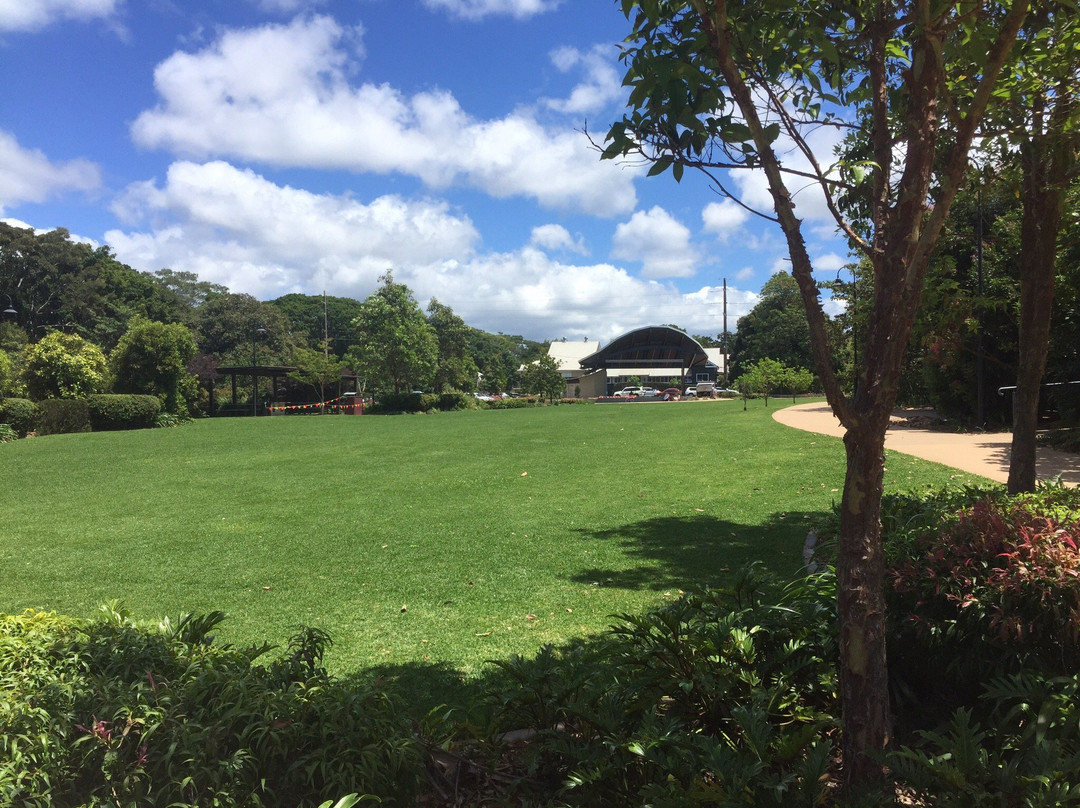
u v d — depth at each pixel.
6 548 7.63
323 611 5.39
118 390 29.36
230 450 17.47
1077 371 13.33
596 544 7.23
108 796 1.96
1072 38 3.24
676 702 2.78
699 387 66.31
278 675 2.70
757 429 19.53
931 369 17.31
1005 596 2.67
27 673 2.42
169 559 7.06
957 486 8.70
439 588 5.91
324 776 2.13
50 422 23.23
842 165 2.09
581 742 2.63
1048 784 1.77
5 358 25.70
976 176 5.16
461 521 8.67
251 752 2.14
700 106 2.23
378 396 45.81
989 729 2.56
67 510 9.88
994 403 16.41
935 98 2.02
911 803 2.26
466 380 59.19
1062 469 9.74
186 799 1.99
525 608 5.33
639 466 13.27
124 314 63.06
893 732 2.87
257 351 68.19
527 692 2.79
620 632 3.12
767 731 2.31
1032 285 4.79
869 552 2.11
